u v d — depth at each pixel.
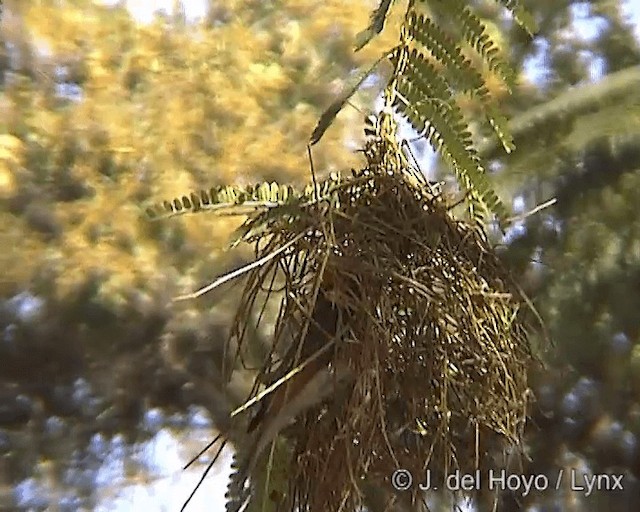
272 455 1.00
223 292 1.50
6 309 1.48
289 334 1.09
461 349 0.95
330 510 0.94
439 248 0.96
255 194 0.94
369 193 0.97
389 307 0.92
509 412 1.01
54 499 1.43
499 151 1.49
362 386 0.91
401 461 0.96
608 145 1.51
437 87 0.96
